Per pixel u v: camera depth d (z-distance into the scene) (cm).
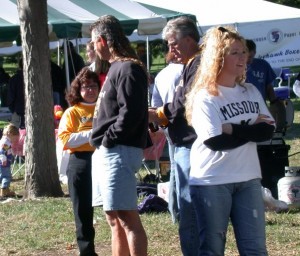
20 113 2247
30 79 1639
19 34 2136
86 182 1023
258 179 796
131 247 897
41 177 1656
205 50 795
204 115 776
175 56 934
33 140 1653
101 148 888
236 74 787
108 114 882
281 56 3581
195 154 792
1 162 1719
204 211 783
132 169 881
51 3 2341
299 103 3606
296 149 2314
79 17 2309
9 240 1277
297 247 1161
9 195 1731
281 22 3362
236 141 775
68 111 1038
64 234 1300
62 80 2394
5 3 2273
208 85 785
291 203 1431
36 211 1491
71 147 1018
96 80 1038
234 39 779
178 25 925
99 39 898
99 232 1290
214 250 787
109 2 2445
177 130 914
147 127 894
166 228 1290
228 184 778
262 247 782
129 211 892
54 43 3788
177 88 916
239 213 784
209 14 3234
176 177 934
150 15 2431
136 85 860
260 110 804
